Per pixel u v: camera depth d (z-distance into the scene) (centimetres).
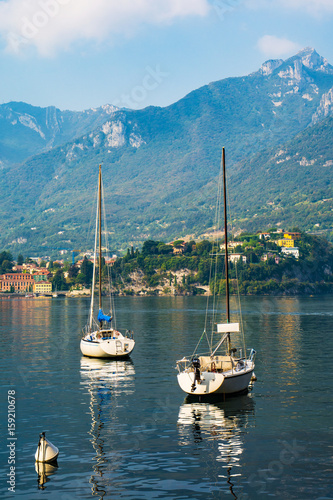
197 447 4038
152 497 3269
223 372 5603
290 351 9219
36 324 16638
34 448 4056
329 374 6862
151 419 4772
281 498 3247
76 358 8562
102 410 5091
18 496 3288
